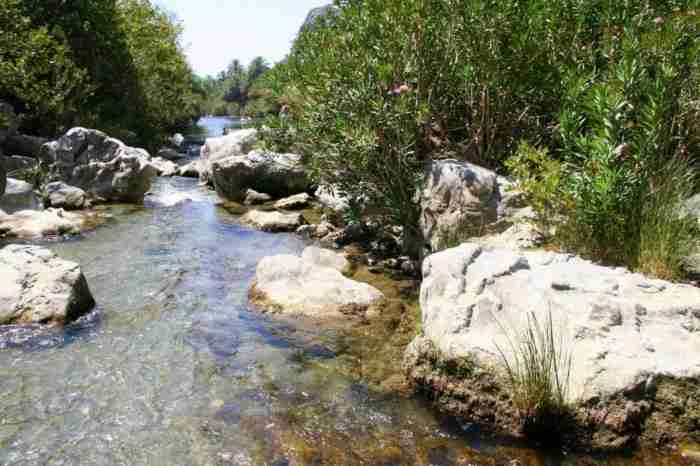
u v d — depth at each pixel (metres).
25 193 11.78
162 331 6.21
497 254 5.50
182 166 21.16
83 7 23.34
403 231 9.43
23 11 21.00
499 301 5.00
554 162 6.63
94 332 6.12
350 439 4.30
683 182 6.11
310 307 6.75
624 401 4.15
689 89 6.61
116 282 7.73
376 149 8.77
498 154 9.15
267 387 5.07
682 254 5.60
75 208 12.55
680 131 6.56
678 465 3.91
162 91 30.22
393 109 8.28
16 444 4.17
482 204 7.52
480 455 4.11
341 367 5.46
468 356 4.67
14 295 6.34
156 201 14.08
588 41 8.60
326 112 9.02
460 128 9.43
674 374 4.16
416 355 5.06
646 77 6.63
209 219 12.12
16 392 4.87
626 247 5.80
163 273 8.20
